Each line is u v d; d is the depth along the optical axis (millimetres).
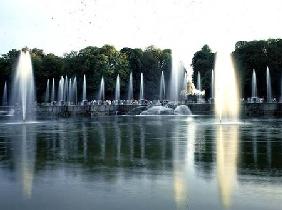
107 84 129375
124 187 14805
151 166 19156
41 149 26016
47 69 142000
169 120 66938
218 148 25859
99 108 95125
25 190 14453
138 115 94562
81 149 25844
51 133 39094
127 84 138250
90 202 12859
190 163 19969
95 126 50688
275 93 115000
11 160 21250
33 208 12344
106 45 136000
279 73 113625
